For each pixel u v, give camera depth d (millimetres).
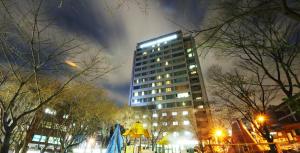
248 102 13234
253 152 10797
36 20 7035
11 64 7102
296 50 7297
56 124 18234
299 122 11992
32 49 7262
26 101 11062
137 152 19344
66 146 18844
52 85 11430
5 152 6430
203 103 57156
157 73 71812
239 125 12422
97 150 30859
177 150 44844
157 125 44969
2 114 7223
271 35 7516
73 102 17031
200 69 68188
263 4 2863
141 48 85125
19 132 13961
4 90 8977
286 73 8016
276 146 9453
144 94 68562
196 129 46344
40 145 29688
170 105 60531
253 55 8789
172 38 79688
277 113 14133
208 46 3736
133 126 15766
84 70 8750
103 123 24484
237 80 13656
